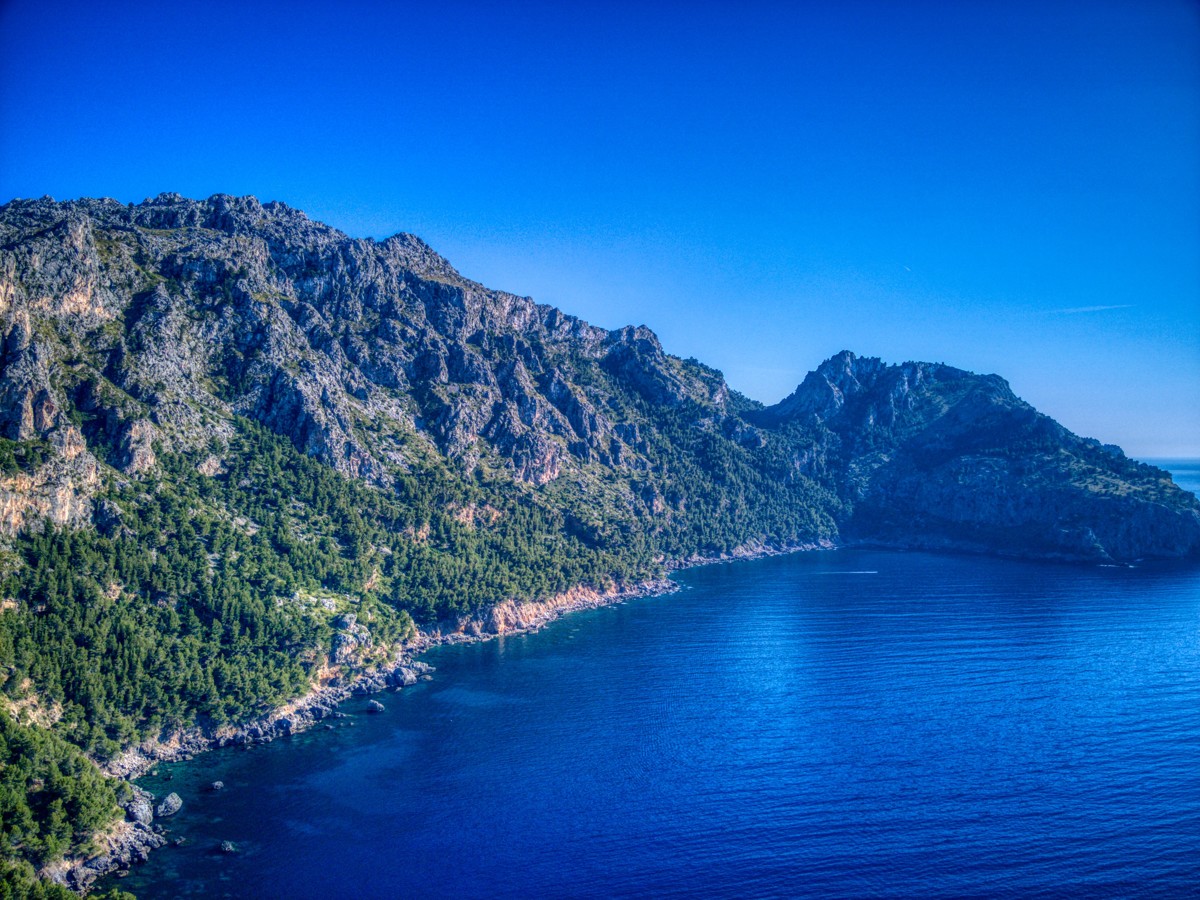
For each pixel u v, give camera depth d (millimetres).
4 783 134125
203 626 198375
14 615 168500
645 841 145125
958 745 180125
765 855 140500
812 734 187500
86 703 165125
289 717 194125
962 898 128625
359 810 156000
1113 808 152750
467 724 196000
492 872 136750
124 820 146875
